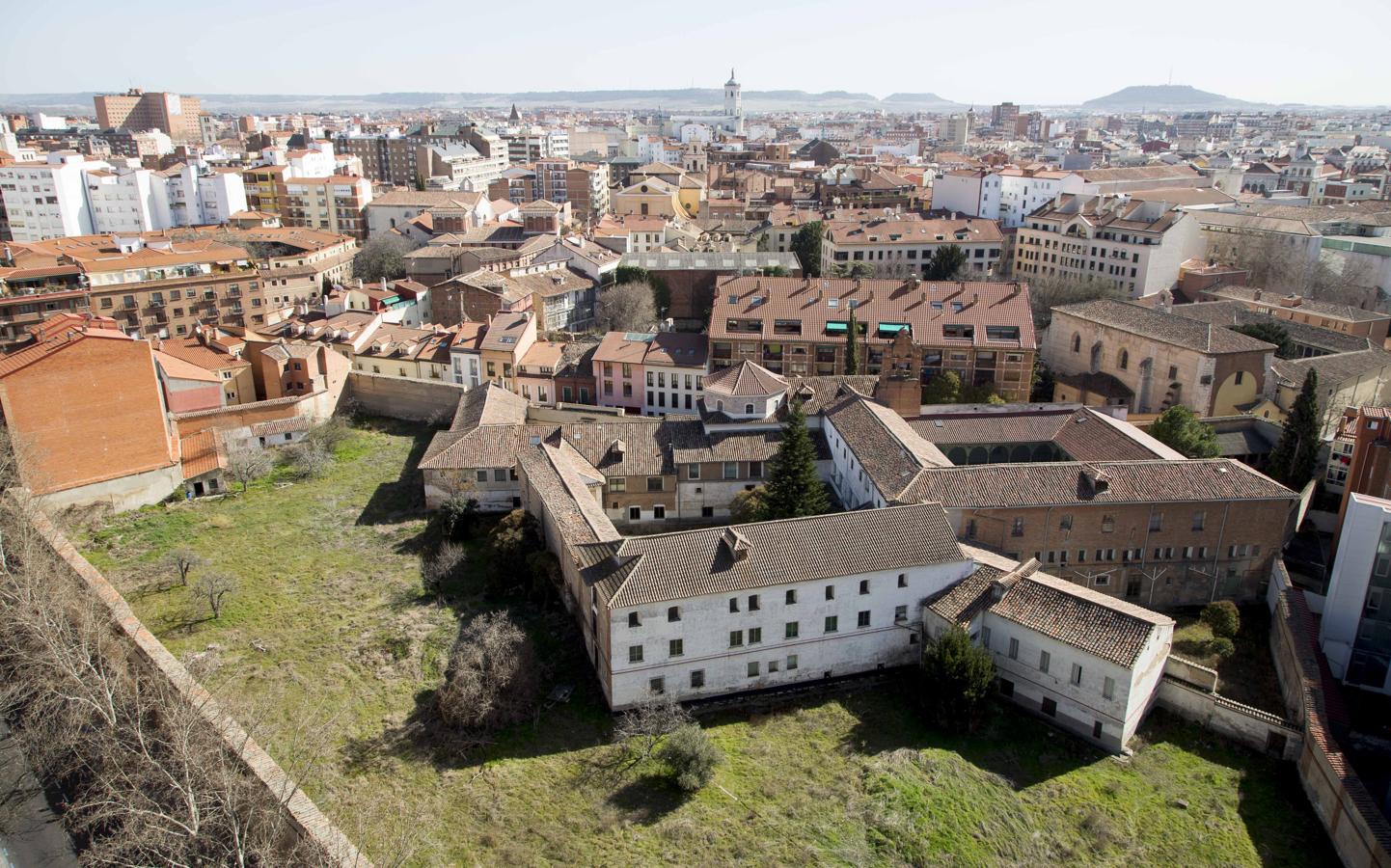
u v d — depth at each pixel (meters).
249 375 122.94
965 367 120.94
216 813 50.91
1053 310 140.88
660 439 96.69
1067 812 58.88
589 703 67.12
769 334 123.88
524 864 52.78
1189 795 60.84
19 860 52.62
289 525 93.69
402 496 100.69
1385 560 69.44
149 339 111.44
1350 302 160.38
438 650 72.00
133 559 85.62
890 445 86.94
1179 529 79.94
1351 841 54.31
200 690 59.19
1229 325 134.50
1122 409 112.00
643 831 55.25
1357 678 72.12
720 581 65.88
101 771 56.91
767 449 94.00
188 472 100.81
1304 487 94.81
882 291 127.88
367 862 48.44
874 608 70.19
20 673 63.41
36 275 135.75
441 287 155.00
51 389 89.50
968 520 78.56
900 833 54.88
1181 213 167.88
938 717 65.38
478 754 61.69
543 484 84.75
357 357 133.62
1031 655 67.44
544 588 77.94
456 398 121.19
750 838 54.53
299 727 61.53
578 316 163.38
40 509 84.31
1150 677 65.81
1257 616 80.12
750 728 65.31
